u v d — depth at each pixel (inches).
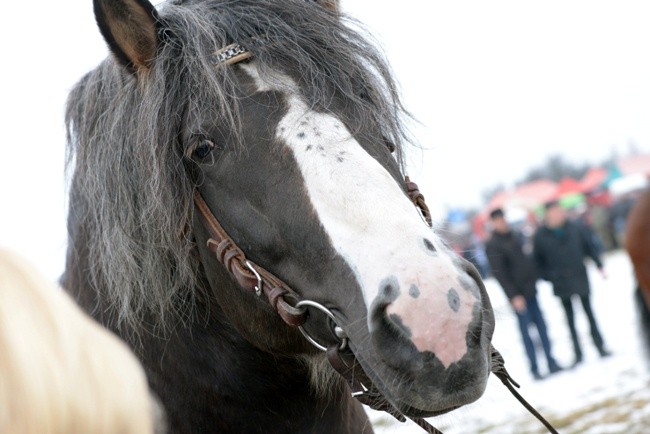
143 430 37.8
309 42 93.7
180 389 100.8
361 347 81.8
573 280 405.4
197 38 93.5
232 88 90.7
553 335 560.1
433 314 77.1
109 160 98.8
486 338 80.4
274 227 87.8
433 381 77.0
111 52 97.5
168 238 94.3
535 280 396.8
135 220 97.6
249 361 99.9
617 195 1262.3
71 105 110.1
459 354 76.9
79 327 38.6
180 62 95.2
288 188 86.4
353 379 88.9
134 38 97.0
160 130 93.0
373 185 83.8
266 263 90.4
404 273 78.5
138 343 102.0
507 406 322.3
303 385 101.9
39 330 37.3
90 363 37.5
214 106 90.9
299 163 86.2
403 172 99.3
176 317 100.0
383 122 95.3
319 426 103.8
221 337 100.0
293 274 88.3
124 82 99.7
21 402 35.7
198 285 99.2
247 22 95.2
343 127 88.2
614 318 561.0
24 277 38.9
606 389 324.8
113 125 98.3
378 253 80.4
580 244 410.3
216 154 91.1
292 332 94.4
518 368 444.5
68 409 36.1
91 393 36.8
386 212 82.0
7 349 36.4
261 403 100.8
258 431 101.2
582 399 315.0
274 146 87.9
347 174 84.4
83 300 107.0
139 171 96.0
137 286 98.4
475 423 298.2
